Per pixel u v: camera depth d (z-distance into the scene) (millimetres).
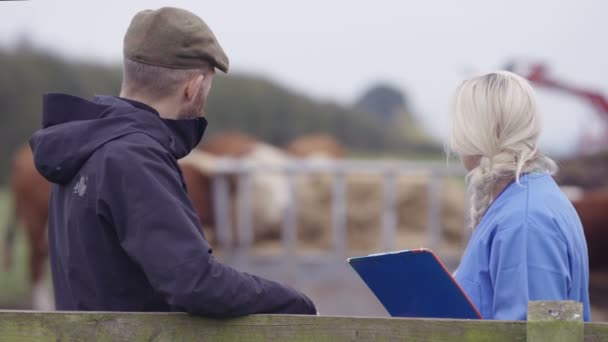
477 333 4094
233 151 17266
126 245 4129
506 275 4480
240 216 14578
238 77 48219
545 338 3998
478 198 4887
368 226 15508
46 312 4234
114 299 4379
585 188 17312
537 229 4477
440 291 4457
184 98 4617
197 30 4562
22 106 40875
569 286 4504
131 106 4508
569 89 19375
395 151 52188
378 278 4566
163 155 4301
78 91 42594
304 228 15773
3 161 39969
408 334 4141
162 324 4227
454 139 4812
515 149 4688
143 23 4562
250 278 4273
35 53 43031
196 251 4047
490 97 4730
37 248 18156
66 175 4434
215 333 4223
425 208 15938
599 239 15852
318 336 4199
